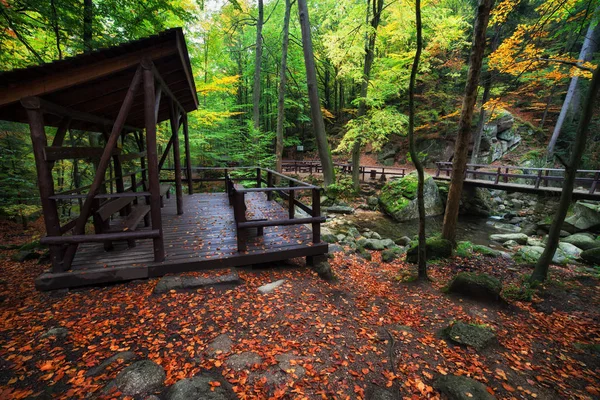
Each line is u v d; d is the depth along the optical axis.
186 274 4.10
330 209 12.56
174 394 2.15
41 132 3.43
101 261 4.11
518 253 7.13
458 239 9.43
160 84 4.61
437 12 11.28
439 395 2.46
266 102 24.64
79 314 3.26
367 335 3.34
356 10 11.60
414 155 4.61
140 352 2.72
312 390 2.41
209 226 5.95
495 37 12.86
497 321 3.89
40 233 8.06
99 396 2.18
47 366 2.47
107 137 6.21
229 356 2.71
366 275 5.66
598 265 6.42
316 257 5.08
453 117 18.53
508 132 17.66
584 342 3.44
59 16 6.02
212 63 18.25
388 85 12.43
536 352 3.24
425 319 3.90
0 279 4.33
